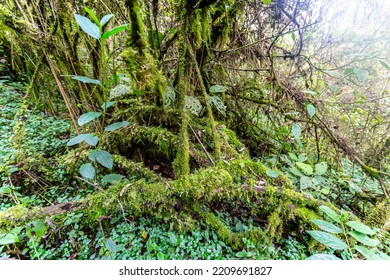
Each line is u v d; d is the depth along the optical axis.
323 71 2.10
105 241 1.25
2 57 2.82
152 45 1.63
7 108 2.33
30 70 2.12
